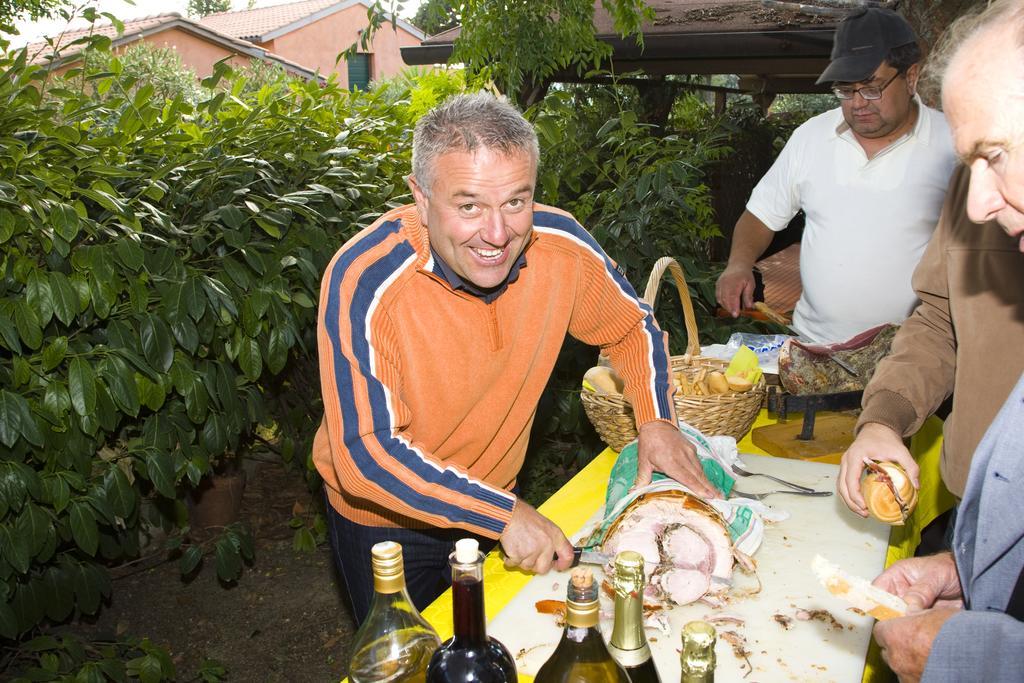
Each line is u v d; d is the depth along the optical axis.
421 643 1.02
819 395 2.10
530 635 1.30
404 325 1.56
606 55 4.15
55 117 3.10
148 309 2.65
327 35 24.22
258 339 2.92
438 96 4.00
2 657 2.89
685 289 2.20
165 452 2.79
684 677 0.77
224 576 3.33
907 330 1.79
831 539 1.60
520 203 1.41
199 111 3.12
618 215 3.60
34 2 3.70
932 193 2.64
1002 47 0.92
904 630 1.07
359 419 1.44
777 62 5.25
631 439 1.96
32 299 2.29
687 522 1.44
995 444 1.16
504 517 1.40
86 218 2.38
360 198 3.28
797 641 1.28
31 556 2.48
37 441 2.29
